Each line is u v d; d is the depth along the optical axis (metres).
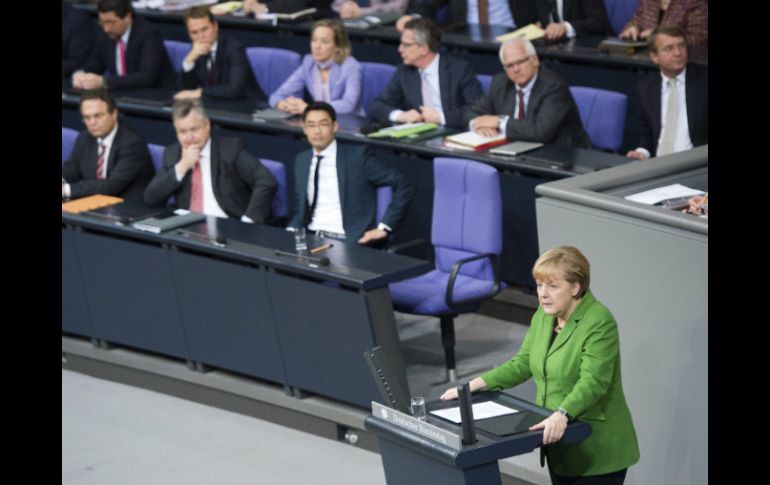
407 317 26.12
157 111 30.84
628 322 16.94
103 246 24.00
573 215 17.28
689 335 16.16
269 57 32.41
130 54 34.06
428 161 25.83
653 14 31.08
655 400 16.86
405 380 20.70
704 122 25.92
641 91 26.52
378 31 34.03
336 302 20.61
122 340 24.48
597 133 26.91
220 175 25.05
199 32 32.03
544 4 33.22
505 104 26.83
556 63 30.81
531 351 15.57
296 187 24.67
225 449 21.75
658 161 18.70
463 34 33.34
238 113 29.66
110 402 23.94
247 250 21.83
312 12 36.12
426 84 28.59
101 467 21.42
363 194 24.06
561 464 15.51
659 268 16.33
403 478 15.16
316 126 24.08
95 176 26.39
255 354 22.28
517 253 24.97
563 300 14.84
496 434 14.38
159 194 25.11
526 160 24.58
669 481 16.94
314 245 21.88
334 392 21.30
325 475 20.55
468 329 25.34
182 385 23.77
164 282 23.30
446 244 23.20
